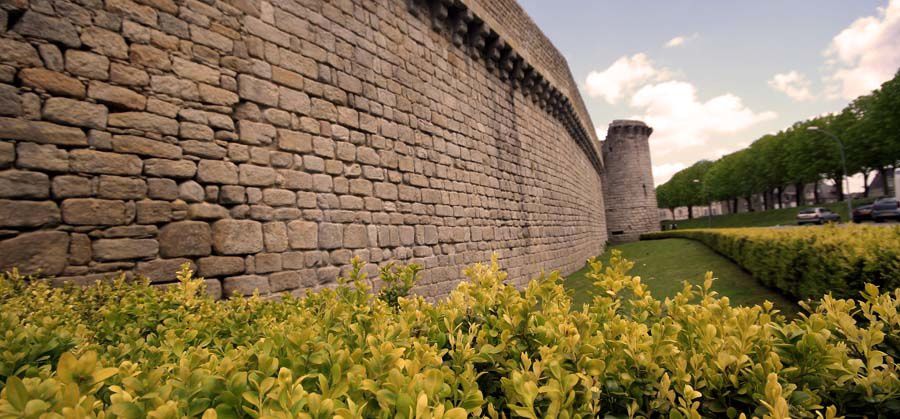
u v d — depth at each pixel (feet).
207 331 8.70
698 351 5.44
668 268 43.21
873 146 112.37
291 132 21.11
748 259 32.07
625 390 4.94
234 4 19.58
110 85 15.79
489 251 36.47
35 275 13.73
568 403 4.09
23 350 6.35
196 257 17.21
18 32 14.23
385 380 4.63
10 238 13.53
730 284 30.25
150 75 16.75
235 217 18.56
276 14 21.22
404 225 27.17
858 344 5.62
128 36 16.37
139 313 9.72
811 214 115.24
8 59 13.96
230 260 18.15
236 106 19.17
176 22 17.65
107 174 15.47
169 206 16.75
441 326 7.35
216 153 18.25
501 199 39.88
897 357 5.79
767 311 6.10
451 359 6.61
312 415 3.61
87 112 15.24
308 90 22.18
